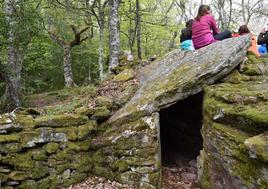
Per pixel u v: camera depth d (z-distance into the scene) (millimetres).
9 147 6406
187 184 6852
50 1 16781
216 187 5914
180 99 6805
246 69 7031
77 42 18406
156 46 25469
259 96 5652
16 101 12258
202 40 8344
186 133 8180
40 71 22609
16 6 12547
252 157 4633
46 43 17625
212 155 6039
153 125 6691
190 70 7168
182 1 23422
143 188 6535
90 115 7352
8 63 12750
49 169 6723
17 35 12438
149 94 7109
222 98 6008
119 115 7277
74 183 6949
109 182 6910
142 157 6625
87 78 23703
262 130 4941
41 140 6688
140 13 19797
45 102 13227
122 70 10602
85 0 16594
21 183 6430
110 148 7066
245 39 7117
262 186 4605
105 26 20953
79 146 7098
